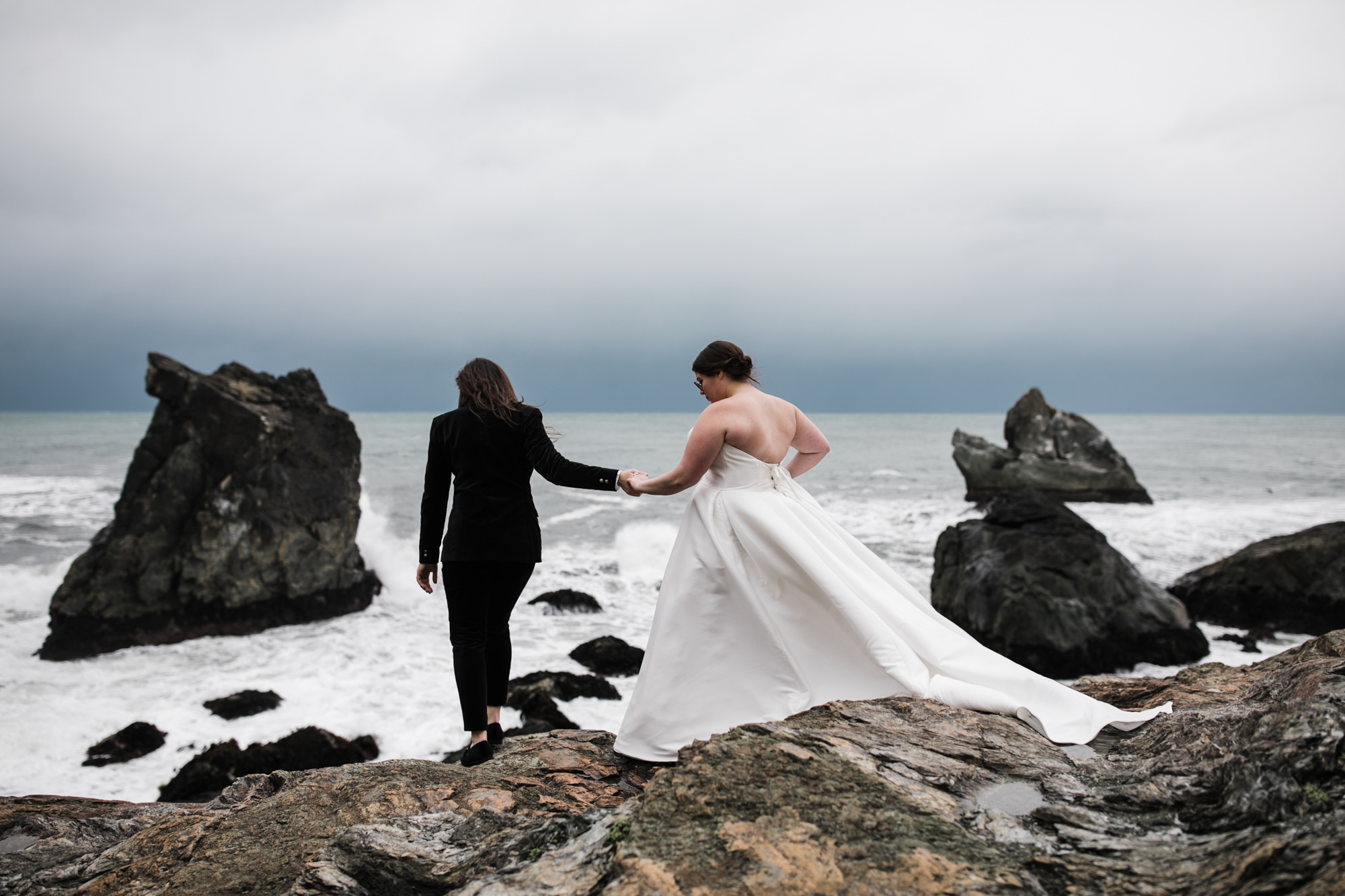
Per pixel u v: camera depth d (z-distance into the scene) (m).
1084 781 2.47
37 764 8.28
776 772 2.40
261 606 13.14
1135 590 11.98
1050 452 28.98
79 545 18.56
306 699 9.84
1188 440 72.12
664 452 47.84
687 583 3.30
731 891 1.83
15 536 19.52
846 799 2.25
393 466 34.25
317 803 2.98
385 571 15.50
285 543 13.32
